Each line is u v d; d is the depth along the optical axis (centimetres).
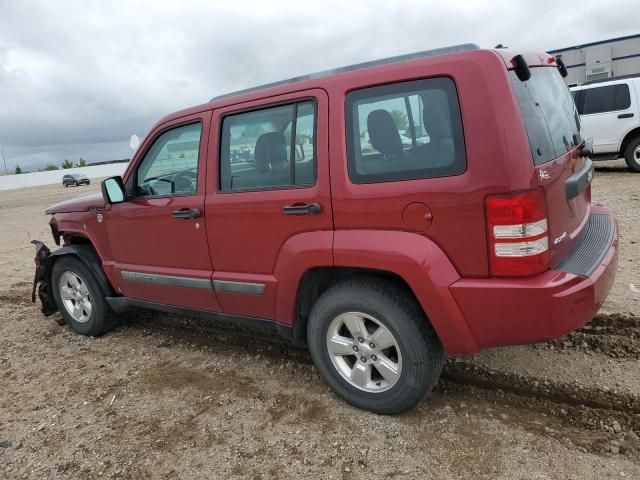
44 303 501
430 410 303
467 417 293
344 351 304
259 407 324
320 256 290
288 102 307
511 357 348
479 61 244
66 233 470
